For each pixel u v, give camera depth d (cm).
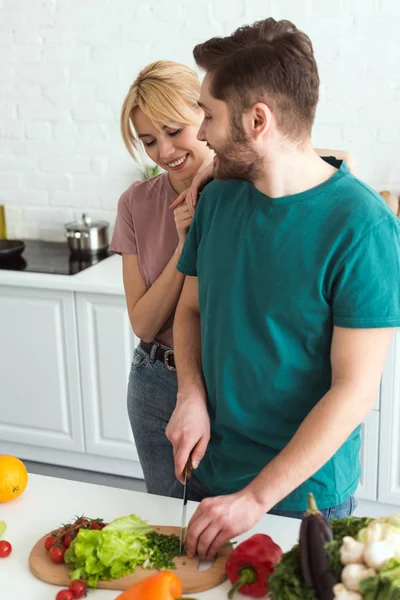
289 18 303
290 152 137
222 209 154
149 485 212
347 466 154
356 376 133
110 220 352
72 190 353
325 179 140
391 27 292
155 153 186
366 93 302
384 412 276
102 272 309
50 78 341
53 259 329
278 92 130
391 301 132
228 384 150
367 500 291
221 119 134
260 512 130
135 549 128
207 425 155
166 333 201
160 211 198
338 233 134
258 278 143
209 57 134
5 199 364
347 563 103
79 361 312
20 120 350
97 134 342
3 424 334
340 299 134
